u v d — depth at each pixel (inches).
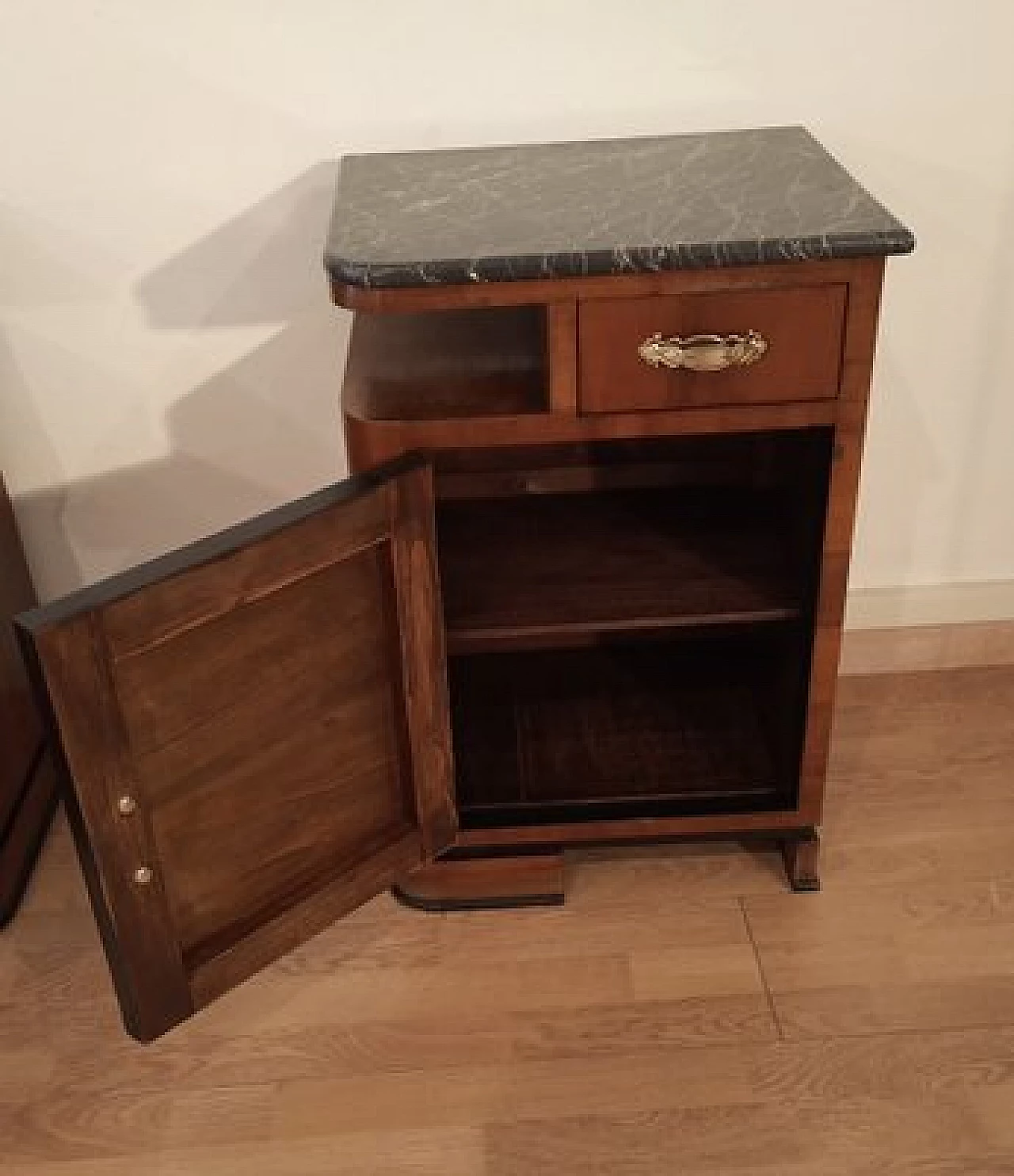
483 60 59.7
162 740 45.1
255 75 59.5
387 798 55.0
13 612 65.9
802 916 59.7
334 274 45.8
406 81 60.0
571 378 47.8
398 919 60.5
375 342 54.6
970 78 60.6
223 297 64.7
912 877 61.5
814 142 57.8
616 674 66.9
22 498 69.4
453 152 59.8
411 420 48.6
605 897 61.2
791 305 46.6
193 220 62.7
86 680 41.8
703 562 58.2
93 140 60.5
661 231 46.6
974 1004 55.2
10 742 64.1
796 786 58.4
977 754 68.6
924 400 68.8
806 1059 53.2
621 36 59.3
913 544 73.3
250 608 46.0
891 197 63.6
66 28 57.8
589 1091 52.3
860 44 59.7
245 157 61.4
